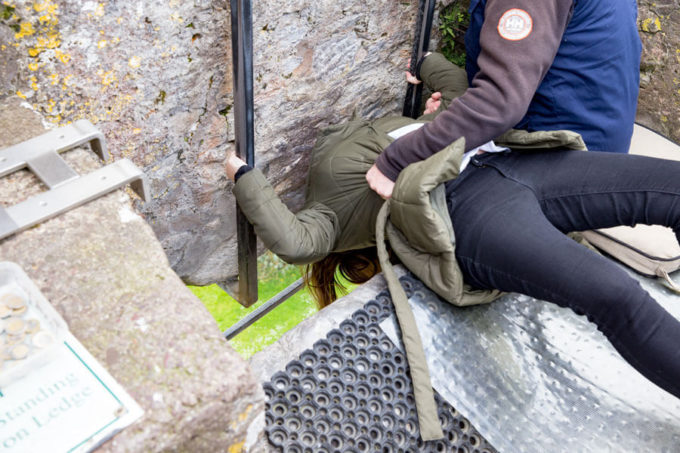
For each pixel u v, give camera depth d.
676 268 2.09
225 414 0.84
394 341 1.69
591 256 1.47
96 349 0.85
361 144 1.99
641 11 2.47
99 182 1.08
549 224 1.58
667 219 1.56
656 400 1.72
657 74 2.54
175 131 1.93
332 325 1.70
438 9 2.56
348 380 1.58
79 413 0.78
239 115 1.94
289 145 2.39
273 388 1.52
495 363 1.74
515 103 1.54
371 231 2.01
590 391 1.71
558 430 1.62
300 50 2.12
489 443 1.57
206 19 1.76
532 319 1.87
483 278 1.63
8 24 1.39
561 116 1.78
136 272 0.95
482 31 1.60
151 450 0.78
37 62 1.49
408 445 1.51
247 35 1.75
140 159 1.90
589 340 1.85
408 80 2.51
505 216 1.59
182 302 0.92
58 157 1.12
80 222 1.02
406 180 1.61
